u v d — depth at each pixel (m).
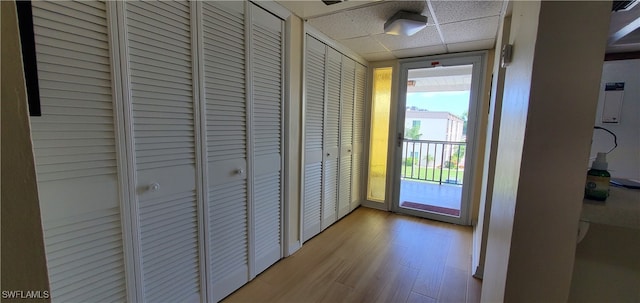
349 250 2.26
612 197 0.69
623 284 0.68
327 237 2.52
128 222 1.11
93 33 0.96
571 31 0.52
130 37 1.06
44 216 0.88
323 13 1.92
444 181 4.31
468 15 1.82
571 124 0.53
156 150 1.19
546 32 0.53
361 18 1.98
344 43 2.56
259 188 1.79
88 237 1.00
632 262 0.67
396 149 3.18
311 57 2.22
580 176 0.54
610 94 0.99
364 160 3.39
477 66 2.67
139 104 1.11
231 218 1.60
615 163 1.00
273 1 1.73
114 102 1.03
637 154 0.97
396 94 3.12
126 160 1.08
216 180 1.48
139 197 1.14
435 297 1.65
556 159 0.55
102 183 1.02
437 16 1.86
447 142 4.20
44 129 0.86
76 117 0.93
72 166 0.93
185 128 1.30
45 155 0.87
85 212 0.98
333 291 1.70
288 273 1.89
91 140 0.98
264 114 1.77
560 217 0.56
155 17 1.13
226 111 1.50
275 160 1.91
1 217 0.40
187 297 1.39
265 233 1.89
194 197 1.38
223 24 1.43
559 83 0.53
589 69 0.51
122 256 1.10
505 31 1.63
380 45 2.60
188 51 1.28
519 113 0.66
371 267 1.99
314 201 2.49
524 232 0.60
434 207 3.22
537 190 0.57
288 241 2.11
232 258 1.63
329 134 2.63
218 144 1.47
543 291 0.60
